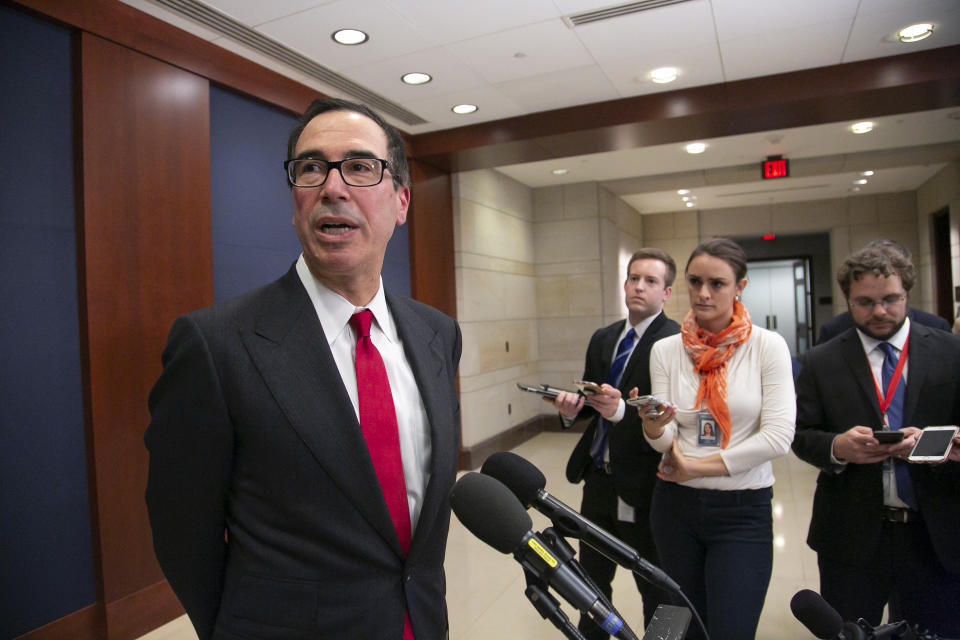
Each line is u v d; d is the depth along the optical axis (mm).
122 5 3115
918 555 1824
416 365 1159
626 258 9758
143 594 3090
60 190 2887
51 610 2785
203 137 3547
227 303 1081
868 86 4191
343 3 3250
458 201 6535
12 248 2707
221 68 3682
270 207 4109
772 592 3271
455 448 1175
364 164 1066
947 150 6863
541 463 6523
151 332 3201
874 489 1852
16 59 2738
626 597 3277
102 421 2959
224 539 1078
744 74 4398
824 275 12016
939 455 1548
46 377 2809
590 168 7535
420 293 5773
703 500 1791
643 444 2256
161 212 3281
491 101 4820
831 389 1962
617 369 2537
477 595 3418
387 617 996
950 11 3541
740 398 1804
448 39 3711
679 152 6879
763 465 1792
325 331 1090
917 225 10016
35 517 2746
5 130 2695
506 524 856
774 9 3482
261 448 983
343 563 978
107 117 3037
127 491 3053
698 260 1888
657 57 4066
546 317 8500
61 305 2875
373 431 1057
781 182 9016
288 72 4117
